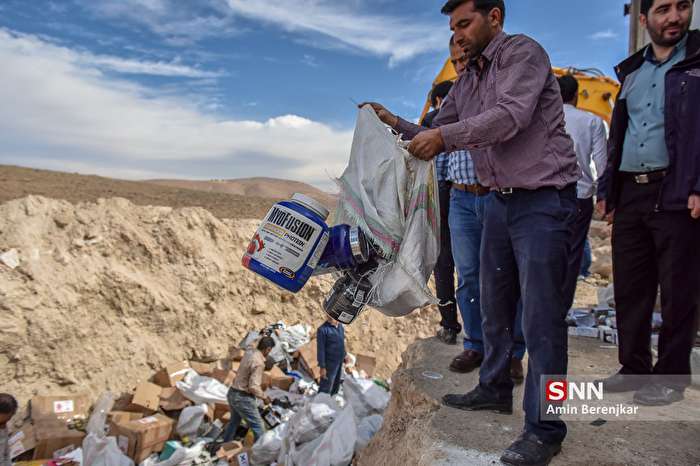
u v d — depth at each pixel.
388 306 2.27
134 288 8.66
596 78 10.01
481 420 2.73
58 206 8.98
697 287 2.89
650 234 3.13
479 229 3.50
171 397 7.95
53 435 6.68
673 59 3.02
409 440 2.93
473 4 2.33
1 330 7.22
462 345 4.33
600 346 4.38
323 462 4.80
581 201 4.00
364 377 9.82
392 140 2.33
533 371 2.28
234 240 10.48
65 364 7.74
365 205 2.23
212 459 6.71
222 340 9.59
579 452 2.35
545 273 2.27
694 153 2.78
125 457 6.31
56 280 7.95
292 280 2.09
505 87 2.20
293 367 9.61
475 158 2.53
